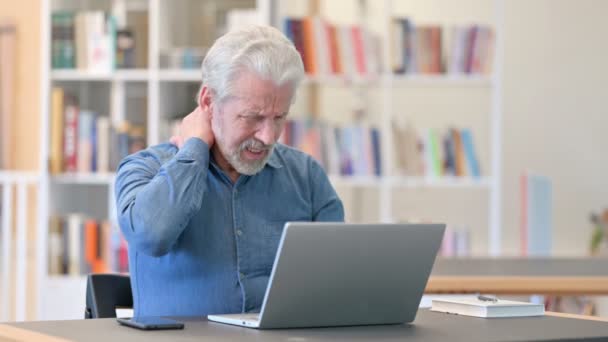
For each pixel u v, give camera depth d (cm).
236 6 574
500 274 379
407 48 555
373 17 636
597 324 224
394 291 220
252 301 262
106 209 579
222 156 267
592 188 635
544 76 638
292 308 209
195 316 234
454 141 560
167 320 213
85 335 196
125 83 556
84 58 548
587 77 636
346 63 553
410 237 217
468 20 638
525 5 638
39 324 215
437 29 557
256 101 245
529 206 553
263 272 268
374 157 559
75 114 548
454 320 231
